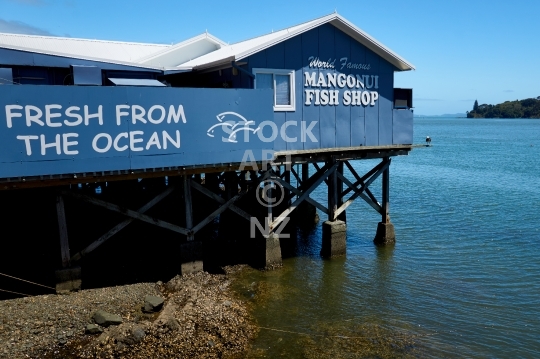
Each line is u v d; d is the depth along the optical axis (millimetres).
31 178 11414
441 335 11844
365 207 27297
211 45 22547
